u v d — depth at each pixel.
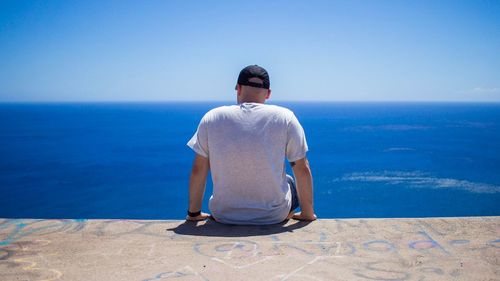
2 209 34.75
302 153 2.92
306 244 2.53
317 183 42.56
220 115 2.90
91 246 2.50
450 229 2.79
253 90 2.98
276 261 2.25
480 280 2.00
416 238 2.62
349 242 2.56
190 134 102.19
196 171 2.99
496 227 2.82
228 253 2.38
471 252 2.38
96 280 2.00
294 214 3.20
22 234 2.73
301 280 2.00
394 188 39.34
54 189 41.97
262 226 2.92
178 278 2.02
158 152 69.62
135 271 2.11
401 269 2.14
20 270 2.12
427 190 38.16
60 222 3.00
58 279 2.01
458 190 37.88
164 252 2.39
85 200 37.72
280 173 2.94
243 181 2.89
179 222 3.05
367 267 2.17
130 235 2.72
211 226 2.93
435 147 71.00
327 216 31.06
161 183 44.88
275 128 2.85
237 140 2.83
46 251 2.41
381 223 2.94
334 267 2.17
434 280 2.00
